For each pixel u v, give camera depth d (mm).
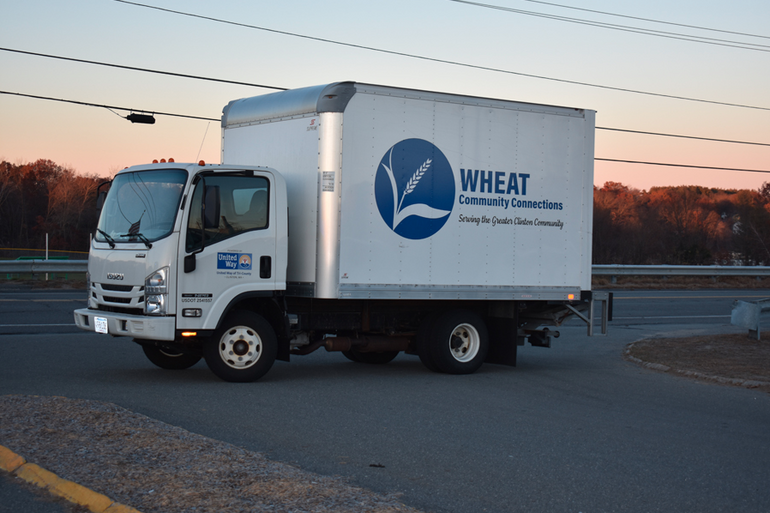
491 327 11289
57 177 76312
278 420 7270
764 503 5172
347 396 8688
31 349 11602
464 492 5215
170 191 8945
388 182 9797
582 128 11273
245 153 10602
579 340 15695
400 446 6434
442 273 10195
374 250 9727
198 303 8836
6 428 6008
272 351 9422
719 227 75875
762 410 8641
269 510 4340
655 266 33031
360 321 10445
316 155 9523
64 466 5102
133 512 4305
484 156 10500
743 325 15141
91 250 9477
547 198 11000
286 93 10141
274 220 9344
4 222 70750
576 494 5246
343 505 4469
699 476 5785
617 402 8891
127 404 7723
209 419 7191
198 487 4715
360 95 9602
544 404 8602
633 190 85000
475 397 8914
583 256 11305
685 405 8812
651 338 15508
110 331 8844
